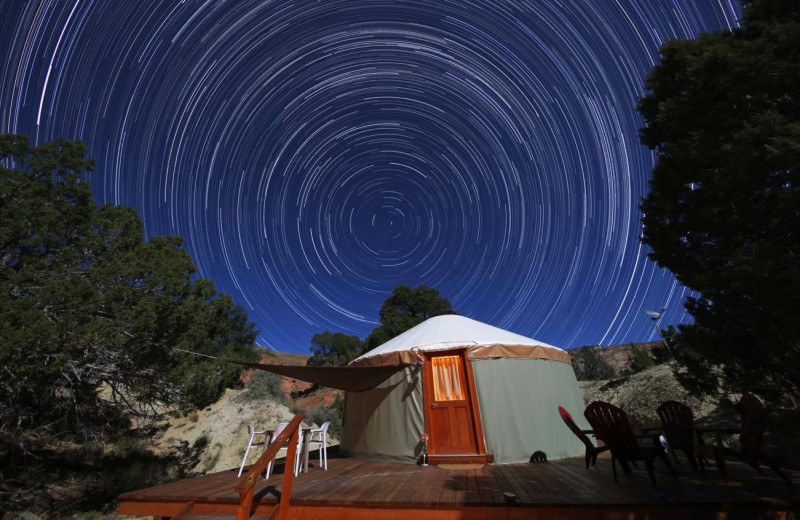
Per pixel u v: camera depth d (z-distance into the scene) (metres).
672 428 4.84
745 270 3.81
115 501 9.26
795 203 3.31
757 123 3.78
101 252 11.34
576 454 7.77
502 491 4.38
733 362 5.62
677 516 3.51
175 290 10.99
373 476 5.75
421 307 31.31
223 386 13.03
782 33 3.36
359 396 8.65
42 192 11.27
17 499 8.47
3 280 9.09
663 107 4.54
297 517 4.19
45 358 7.97
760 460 4.41
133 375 10.34
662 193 5.23
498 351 7.67
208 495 4.61
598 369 26.98
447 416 7.34
